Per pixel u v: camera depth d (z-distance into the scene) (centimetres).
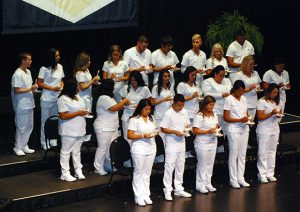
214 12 1394
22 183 1034
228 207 1030
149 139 1018
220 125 1157
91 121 1123
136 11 1242
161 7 1333
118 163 1045
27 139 1108
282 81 1238
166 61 1177
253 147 1198
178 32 1363
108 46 1283
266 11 1445
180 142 1051
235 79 1173
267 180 1155
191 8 1367
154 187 1102
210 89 1129
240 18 1323
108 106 1055
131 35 1309
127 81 1138
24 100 1088
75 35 1241
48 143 1135
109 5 1210
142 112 1012
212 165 1088
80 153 1100
